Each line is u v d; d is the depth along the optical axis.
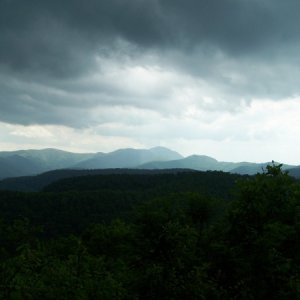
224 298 18.00
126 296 15.90
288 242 21.08
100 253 34.31
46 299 14.09
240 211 20.31
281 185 22.30
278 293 18.58
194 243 20.00
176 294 16.38
